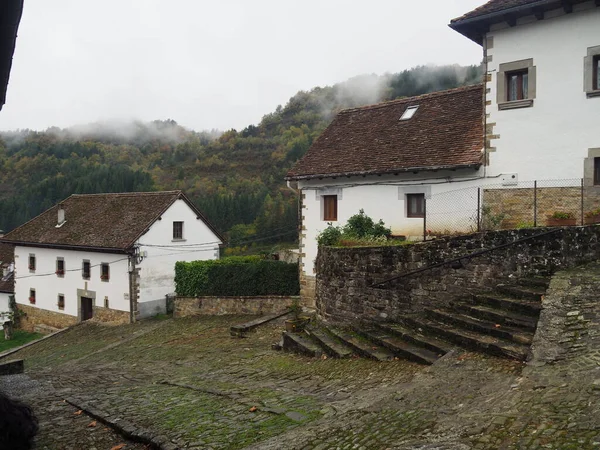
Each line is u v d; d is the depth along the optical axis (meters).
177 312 23.39
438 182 14.87
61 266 28.42
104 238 26.00
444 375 7.32
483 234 10.62
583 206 12.49
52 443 6.56
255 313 20.50
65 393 9.81
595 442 4.50
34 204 63.66
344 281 12.12
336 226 16.56
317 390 8.15
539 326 7.83
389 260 11.39
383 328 10.75
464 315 9.59
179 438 6.24
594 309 8.05
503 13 13.02
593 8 12.30
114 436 6.78
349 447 5.33
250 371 10.58
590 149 12.48
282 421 6.58
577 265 10.53
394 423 5.82
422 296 11.02
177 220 27.06
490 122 13.98
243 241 49.41
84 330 24.78
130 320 24.73
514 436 4.88
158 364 13.56
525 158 13.41
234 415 7.03
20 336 28.97
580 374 6.13
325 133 19.80
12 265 33.84
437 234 13.95
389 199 16.00
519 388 6.13
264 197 60.38
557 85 12.88
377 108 19.58
